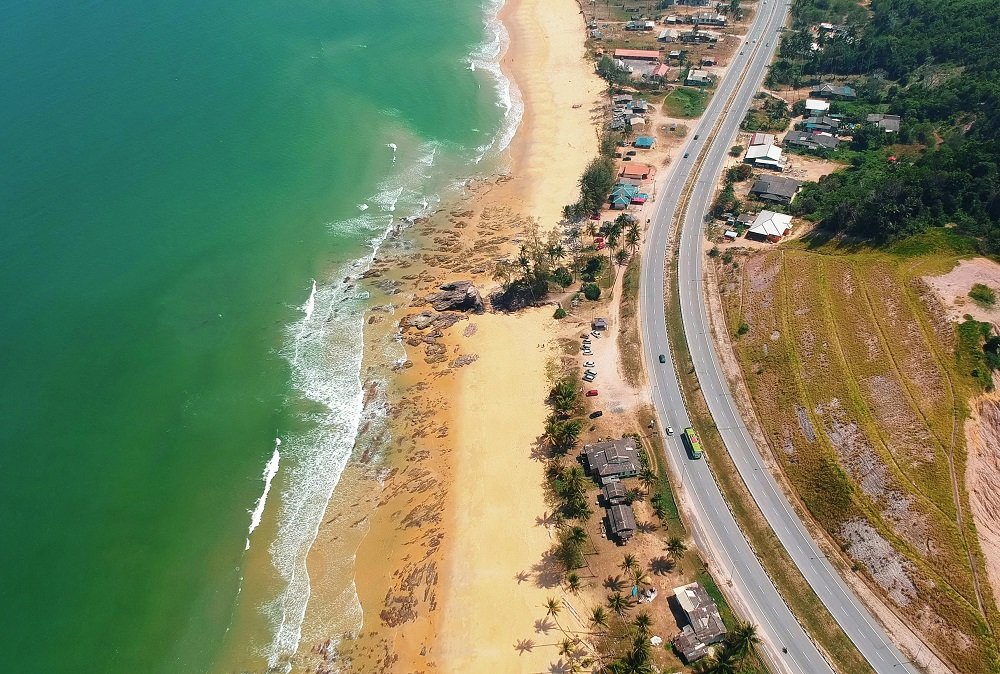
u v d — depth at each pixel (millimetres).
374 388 130875
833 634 89250
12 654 89250
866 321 122562
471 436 120562
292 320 144625
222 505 110000
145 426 118562
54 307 135375
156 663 90875
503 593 97438
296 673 91062
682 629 90125
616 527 100875
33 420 115625
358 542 106375
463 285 149375
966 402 105125
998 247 127250
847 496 101250
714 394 122688
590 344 135375
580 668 87875
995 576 88438
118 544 102125
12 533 100938
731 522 103062
